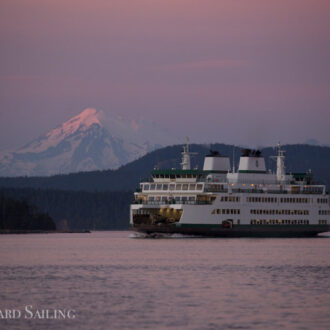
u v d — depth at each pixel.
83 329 189.00
